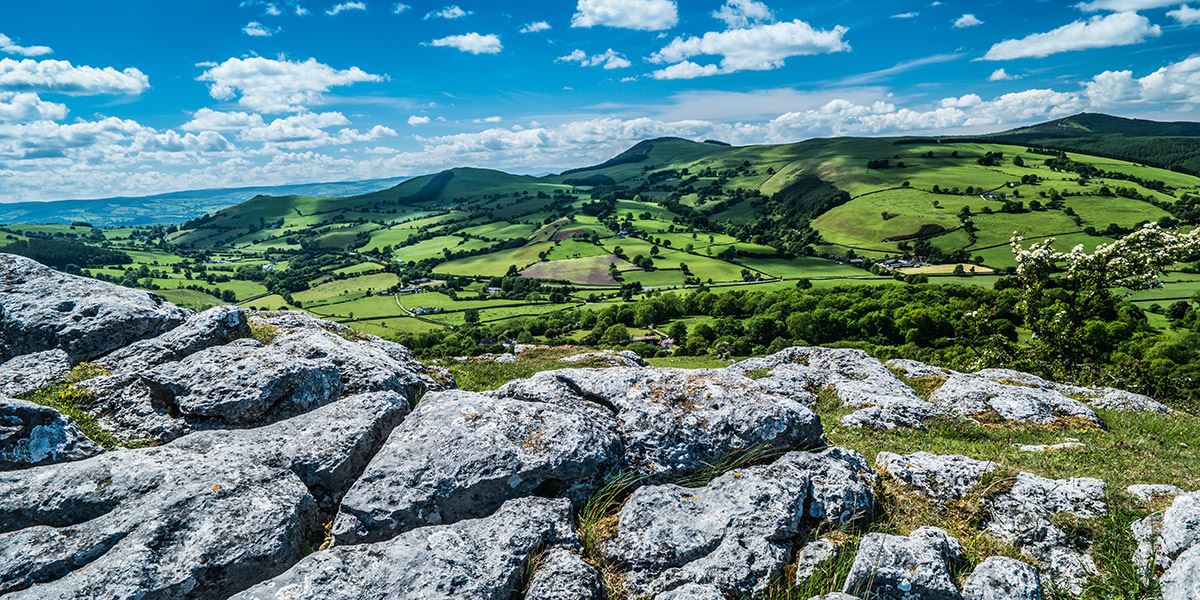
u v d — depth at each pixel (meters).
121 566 7.41
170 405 11.58
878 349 73.12
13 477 8.63
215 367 11.97
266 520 8.46
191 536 8.00
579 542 9.02
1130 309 79.69
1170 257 34.06
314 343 13.52
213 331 13.73
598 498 9.99
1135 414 21.22
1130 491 10.61
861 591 8.07
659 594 8.25
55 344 13.52
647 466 10.79
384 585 7.66
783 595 8.39
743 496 9.63
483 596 7.73
